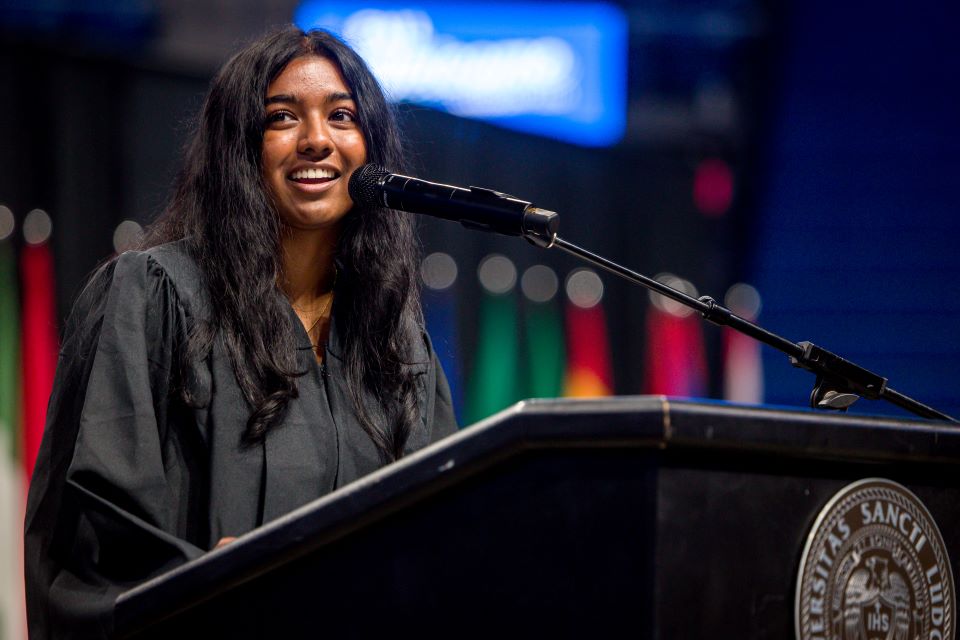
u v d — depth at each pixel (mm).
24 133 10719
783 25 14055
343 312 3939
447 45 12211
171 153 11203
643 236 13492
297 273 3934
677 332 13328
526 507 2088
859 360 14141
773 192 14266
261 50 3871
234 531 3398
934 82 14422
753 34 13656
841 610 2186
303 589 2207
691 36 13430
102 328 3424
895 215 14336
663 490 2027
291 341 3666
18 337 10617
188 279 3637
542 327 12812
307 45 3902
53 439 3377
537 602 2064
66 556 3055
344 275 3973
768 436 2092
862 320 14172
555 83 12594
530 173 12945
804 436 2133
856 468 2248
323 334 3961
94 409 3256
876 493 2256
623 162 13344
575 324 12969
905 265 14250
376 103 3904
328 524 2150
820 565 2164
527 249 12742
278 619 2215
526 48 12484
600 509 2047
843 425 2184
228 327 3578
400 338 3982
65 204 10789
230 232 3723
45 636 3043
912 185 14359
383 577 2158
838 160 14336
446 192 3277
